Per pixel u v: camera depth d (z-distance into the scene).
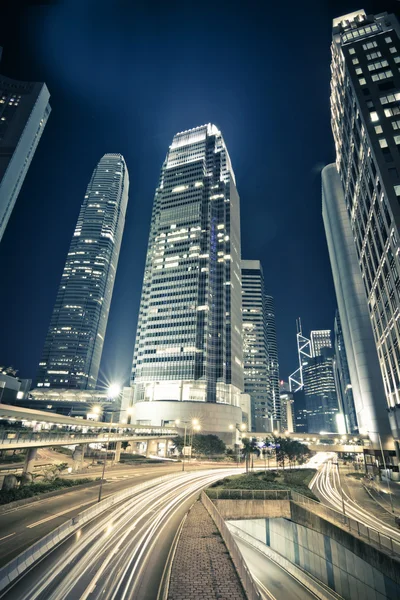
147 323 151.75
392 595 22.62
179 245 164.38
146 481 48.94
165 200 181.25
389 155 67.06
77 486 41.19
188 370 136.12
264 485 44.09
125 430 84.56
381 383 105.62
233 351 152.50
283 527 39.28
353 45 84.88
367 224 80.50
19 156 145.25
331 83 105.75
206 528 26.42
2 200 134.50
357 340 114.06
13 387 139.50
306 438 136.50
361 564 26.03
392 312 67.81
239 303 175.75
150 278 167.12
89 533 24.02
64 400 174.38
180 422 118.19
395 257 63.38
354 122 82.38
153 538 23.81
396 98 72.81
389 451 91.88
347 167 95.00
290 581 33.62
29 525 24.55
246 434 136.88
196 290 151.00
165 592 15.79
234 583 16.94
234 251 179.38
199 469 70.00
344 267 125.50
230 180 188.88
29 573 16.78
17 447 37.59
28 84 162.38
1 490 33.19
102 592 15.61
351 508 44.56
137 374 144.75
